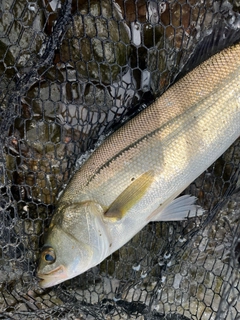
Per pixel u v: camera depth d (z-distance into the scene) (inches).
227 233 21.5
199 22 19.6
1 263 19.7
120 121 19.4
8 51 18.5
